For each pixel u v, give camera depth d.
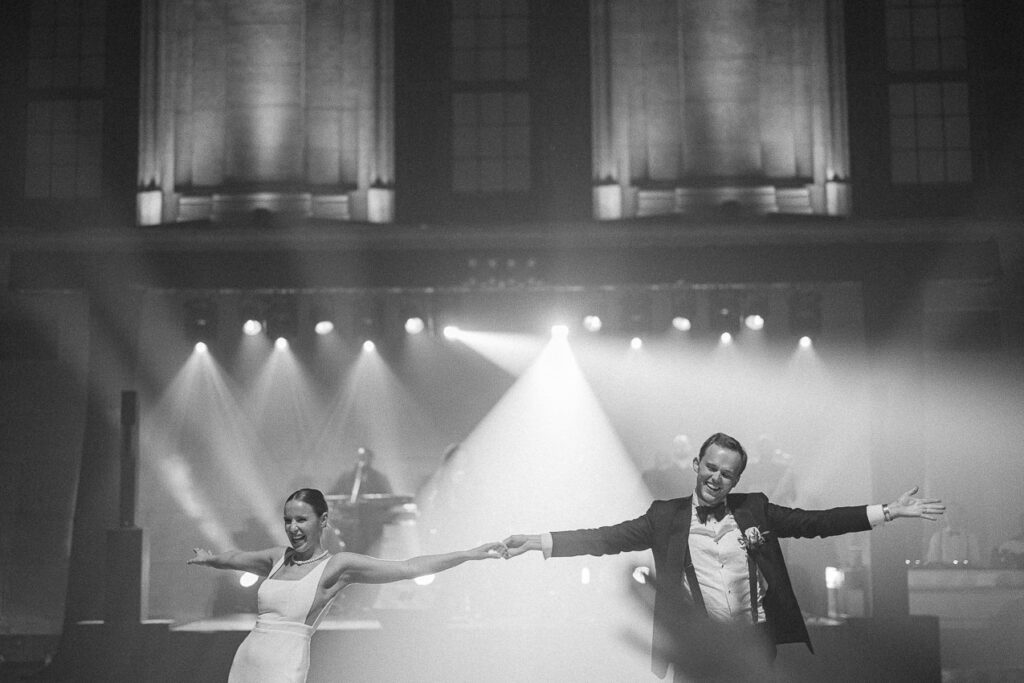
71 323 18.75
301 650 7.37
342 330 19.86
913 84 18.47
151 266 16.38
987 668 16.14
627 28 18.25
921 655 14.41
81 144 18.47
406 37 18.41
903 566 14.62
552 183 18.17
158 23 18.28
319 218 17.59
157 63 18.23
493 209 18.17
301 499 7.52
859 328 19.33
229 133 18.06
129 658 14.59
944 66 18.52
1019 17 18.53
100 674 14.55
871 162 18.27
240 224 17.50
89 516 15.59
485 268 16.41
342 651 14.36
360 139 18.16
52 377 18.70
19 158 18.50
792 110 18.08
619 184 18.00
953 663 16.42
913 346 15.78
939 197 18.28
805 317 16.97
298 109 18.09
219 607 17.25
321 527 7.58
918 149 18.39
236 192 17.91
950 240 16.03
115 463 15.84
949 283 17.30
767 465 16.84
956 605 17.22
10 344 18.73
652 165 18.03
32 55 18.67
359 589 16.58
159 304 19.20
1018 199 18.31
